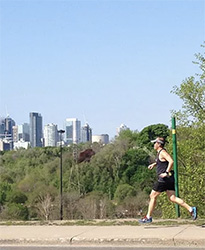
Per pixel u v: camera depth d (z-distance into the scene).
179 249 9.07
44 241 10.02
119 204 40.53
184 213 16.16
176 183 12.64
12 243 10.11
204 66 21.02
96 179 48.88
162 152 10.79
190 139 20.28
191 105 20.98
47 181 51.44
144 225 11.14
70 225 11.66
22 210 37.66
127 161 48.19
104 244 9.73
